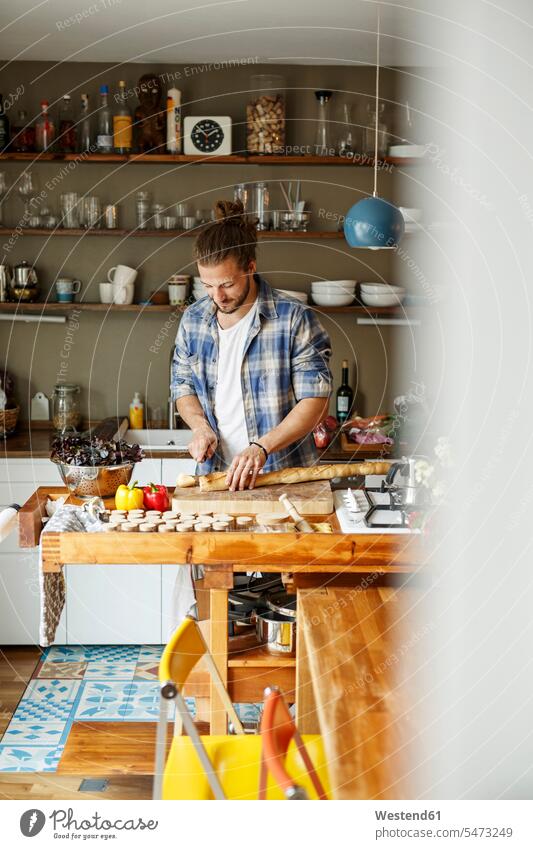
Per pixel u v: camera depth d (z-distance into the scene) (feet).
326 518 7.10
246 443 8.46
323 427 11.44
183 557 6.44
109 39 11.09
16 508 7.08
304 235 12.07
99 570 11.14
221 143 11.86
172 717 9.36
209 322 8.39
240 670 6.82
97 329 12.92
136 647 11.35
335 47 11.28
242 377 8.32
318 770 4.77
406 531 6.42
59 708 9.57
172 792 4.67
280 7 9.52
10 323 12.84
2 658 10.90
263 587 7.64
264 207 12.10
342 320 12.93
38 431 12.42
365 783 3.56
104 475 7.48
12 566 11.05
